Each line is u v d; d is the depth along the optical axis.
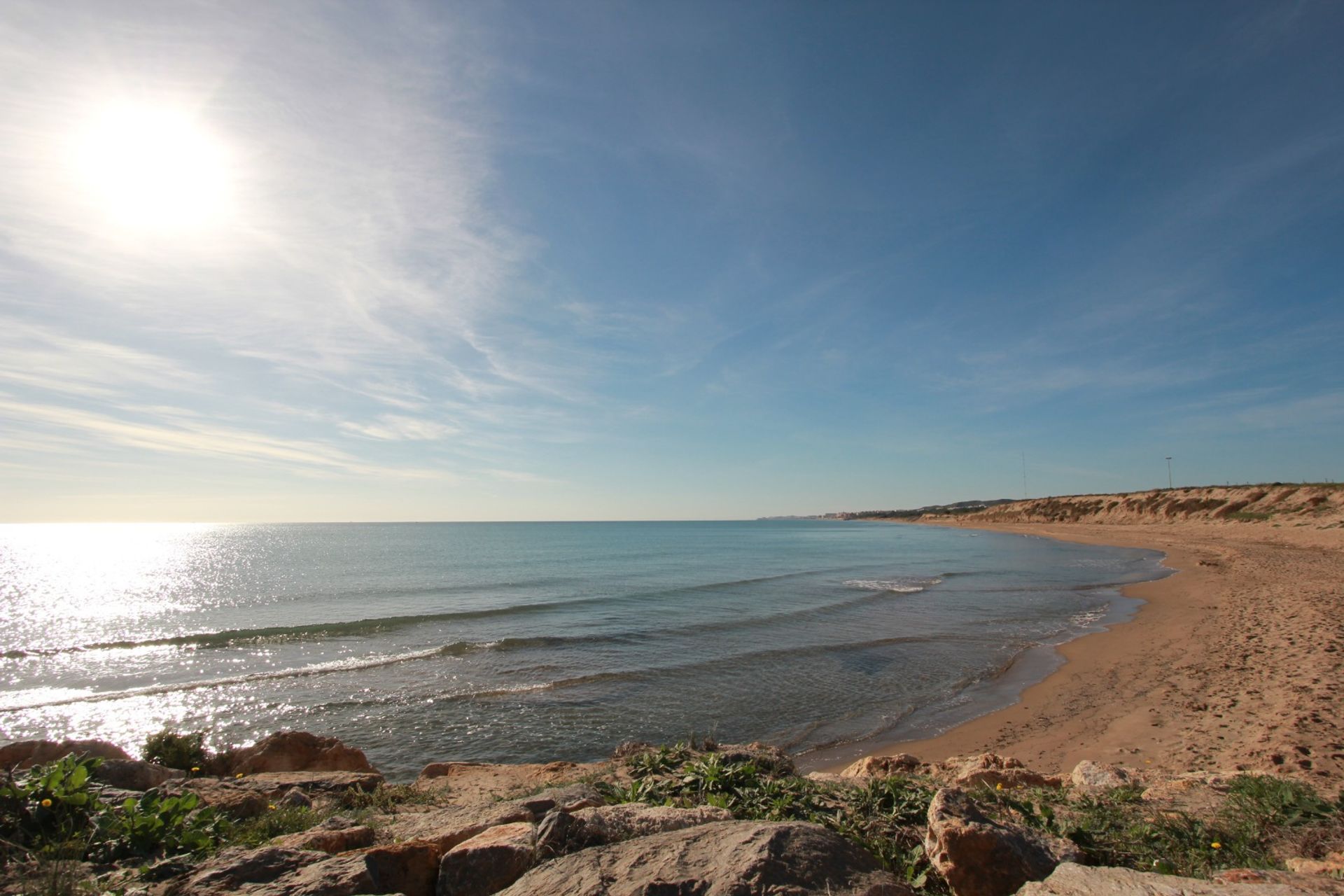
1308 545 36.78
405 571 43.69
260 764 7.94
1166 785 5.74
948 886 3.29
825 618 23.30
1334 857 3.57
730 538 96.62
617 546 75.00
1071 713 11.82
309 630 22.19
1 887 3.24
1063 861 3.31
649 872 2.81
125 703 14.26
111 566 54.94
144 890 3.21
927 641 18.75
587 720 12.77
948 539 84.50
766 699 13.76
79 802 4.05
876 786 4.88
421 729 12.42
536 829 3.41
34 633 23.41
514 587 34.56
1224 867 3.81
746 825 3.22
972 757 8.62
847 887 2.76
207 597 32.28
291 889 3.02
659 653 18.20
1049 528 89.19
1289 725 8.91
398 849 3.28
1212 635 16.52
